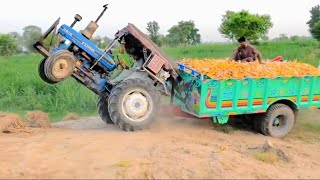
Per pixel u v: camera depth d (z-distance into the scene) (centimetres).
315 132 992
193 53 3002
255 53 1054
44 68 808
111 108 816
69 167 567
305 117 1134
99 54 867
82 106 1257
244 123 997
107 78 898
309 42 3888
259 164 623
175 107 915
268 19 4131
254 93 883
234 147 745
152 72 855
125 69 920
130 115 829
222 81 841
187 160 600
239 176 558
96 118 1094
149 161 594
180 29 5303
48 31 841
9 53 3575
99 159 603
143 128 843
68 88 1345
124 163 579
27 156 609
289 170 627
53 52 839
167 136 795
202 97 834
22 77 1556
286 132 933
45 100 1301
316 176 613
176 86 915
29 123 902
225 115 865
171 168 566
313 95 956
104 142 705
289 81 916
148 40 898
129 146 679
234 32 4141
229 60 1005
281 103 930
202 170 566
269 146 705
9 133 794
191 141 764
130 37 874
